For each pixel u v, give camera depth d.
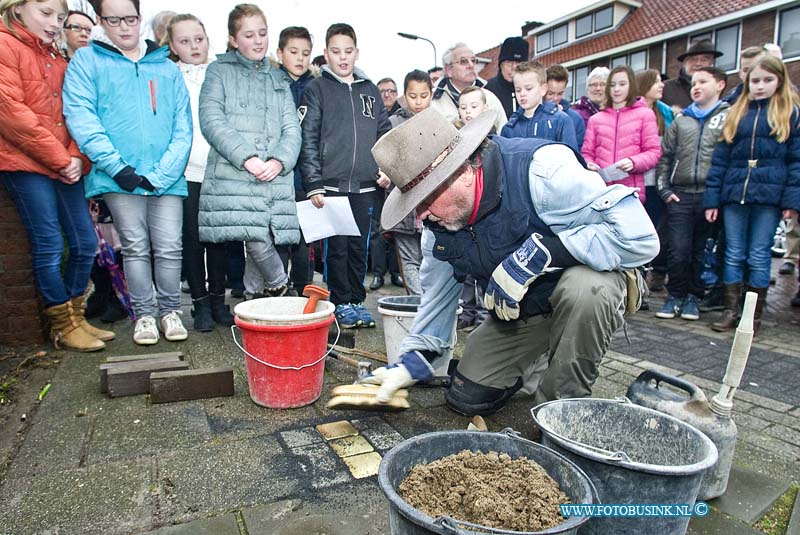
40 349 3.28
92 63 3.10
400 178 1.80
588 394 2.23
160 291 3.53
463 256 2.16
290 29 4.00
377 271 5.67
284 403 2.50
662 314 4.50
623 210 1.96
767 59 3.78
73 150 3.20
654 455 1.72
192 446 2.14
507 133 4.17
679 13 19.25
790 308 4.86
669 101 6.17
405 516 1.16
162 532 1.61
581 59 22.12
